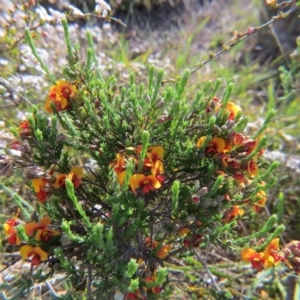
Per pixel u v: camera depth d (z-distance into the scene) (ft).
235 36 0.50
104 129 0.37
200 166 0.38
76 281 0.39
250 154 0.36
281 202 0.54
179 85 0.35
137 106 0.35
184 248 0.39
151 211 0.38
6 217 0.50
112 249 0.34
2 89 0.54
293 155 0.60
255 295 0.50
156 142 0.37
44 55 0.57
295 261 0.38
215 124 0.36
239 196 0.38
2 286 0.38
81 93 0.37
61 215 0.38
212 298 0.48
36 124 0.37
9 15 0.51
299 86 0.63
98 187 0.41
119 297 0.37
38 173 0.36
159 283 0.33
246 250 0.37
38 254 0.35
